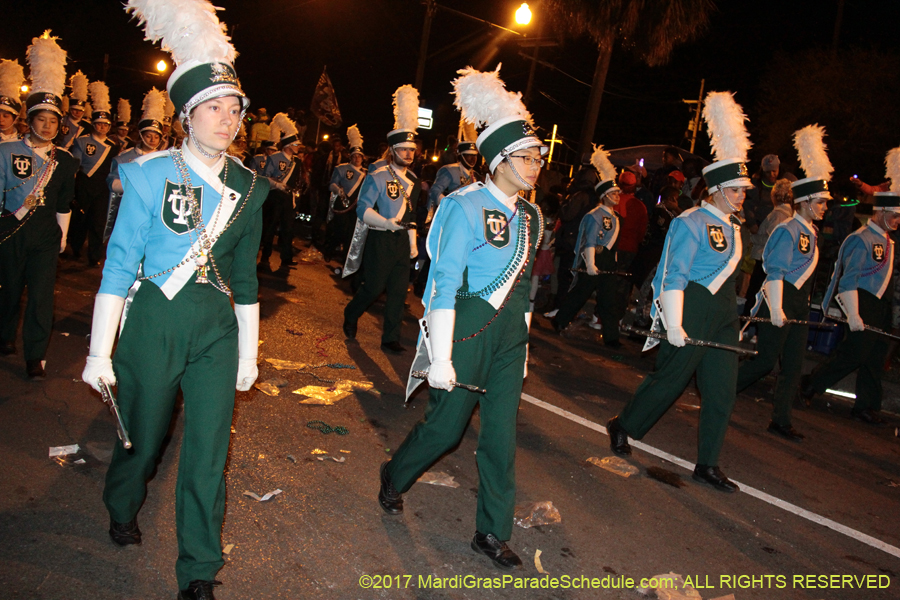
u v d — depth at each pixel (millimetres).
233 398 2930
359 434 4918
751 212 9320
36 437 4188
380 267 7102
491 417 3475
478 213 3354
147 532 3363
